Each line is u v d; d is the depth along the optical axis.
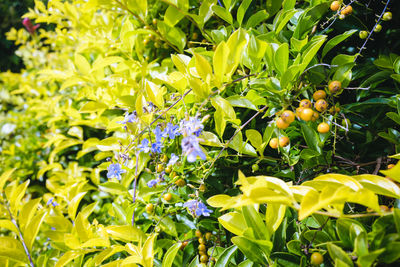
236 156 1.62
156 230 1.52
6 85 4.87
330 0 1.50
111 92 2.01
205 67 1.22
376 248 0.89
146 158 1.65
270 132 1.37
